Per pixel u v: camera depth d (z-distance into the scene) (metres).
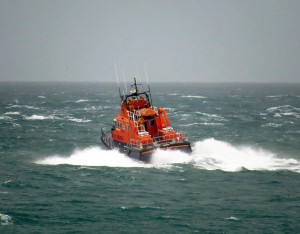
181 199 60.31
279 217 53.28
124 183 68.06
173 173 73.25
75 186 66.88
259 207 57.03
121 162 81.00
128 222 51.59
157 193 63.12
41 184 68.19
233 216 53.62
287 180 70.38
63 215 53.75
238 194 62.72
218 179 70.38
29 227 49.78
